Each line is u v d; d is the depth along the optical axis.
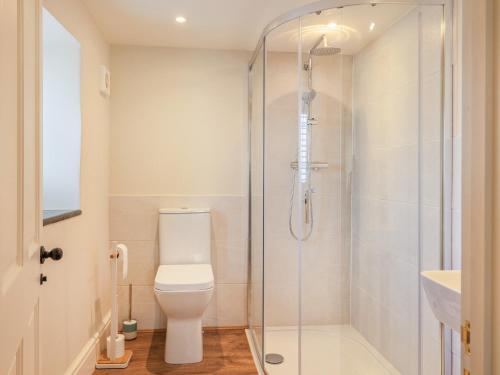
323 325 2.53
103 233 2.73
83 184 2.26
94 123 2.50
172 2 2.26
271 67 2.49
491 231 0.59
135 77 2.96
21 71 0.95
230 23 2.56
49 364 1.74
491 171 0.59
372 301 2.38
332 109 2.47
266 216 2.56
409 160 2.11
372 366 2.34
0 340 0.79
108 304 2.83
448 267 1.90
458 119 1.85
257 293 2.73
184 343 2.46
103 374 2.30
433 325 1.94
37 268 1.13
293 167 2.55
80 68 2.20
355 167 2.49
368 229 2.43
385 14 2.09
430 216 1.99
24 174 0.98
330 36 2.31
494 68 0.59
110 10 2.35
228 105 3.05
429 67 1.98
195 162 3.02
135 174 2.97
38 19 1.11
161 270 2.61
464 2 0.64
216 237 3.04
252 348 2.70
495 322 0.59
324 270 2.55
